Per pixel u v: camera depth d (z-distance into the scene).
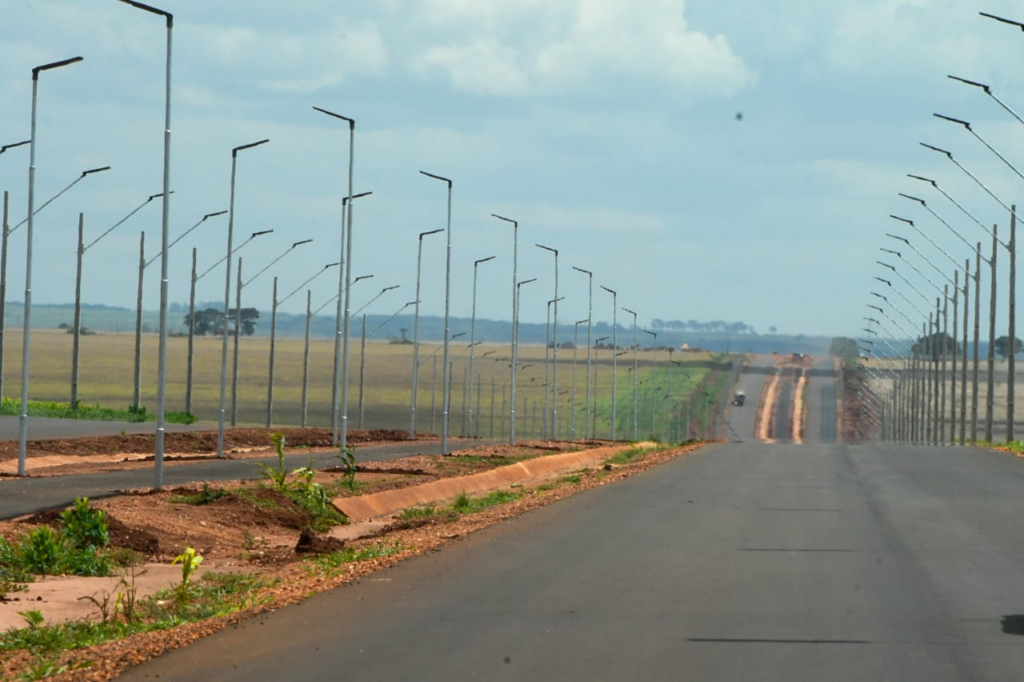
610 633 35.91
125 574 50.28
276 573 51.38
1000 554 54.62
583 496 86.56
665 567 49.91
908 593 43.53
